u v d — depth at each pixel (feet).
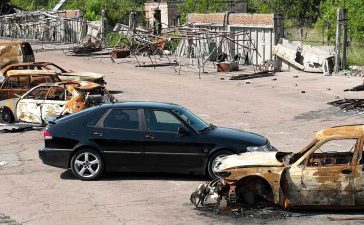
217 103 102.37
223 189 42.75
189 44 176.35
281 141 70.59
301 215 41.22
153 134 52.54
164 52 191.62
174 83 129.90
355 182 40.42
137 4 269.64
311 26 181.57
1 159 65.51
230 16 165.68
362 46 147.33
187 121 53.01
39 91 83.66
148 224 40.60
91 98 80.02
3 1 304.09
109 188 51.08
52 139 54.19
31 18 264.52
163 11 225.35
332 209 41.55
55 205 46.39
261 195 42.63
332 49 136.98
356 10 154.30
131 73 149.59
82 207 45.57
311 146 42.65
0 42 129.08
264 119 86.38
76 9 268.82
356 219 39.63
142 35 180.96
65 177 55.77
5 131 82.07
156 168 52.70
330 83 120.37
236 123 83.92
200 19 178.09
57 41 249.75
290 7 193.06
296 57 142.20
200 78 137.18
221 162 45.65
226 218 41.37
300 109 93.45
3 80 99.66
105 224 40.98
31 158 65.51
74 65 168.86
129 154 52.85
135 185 51.80
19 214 44.14
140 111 53.67
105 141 53.16
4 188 52.54
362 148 40.63
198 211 43.39
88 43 209.36
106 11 254.68
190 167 52.03
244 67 155.02
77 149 53.78
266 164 41.96
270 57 152.35
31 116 83.41
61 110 80.64
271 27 150.82
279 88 117.50
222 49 169.37
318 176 40.98
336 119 83.71
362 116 84.94
